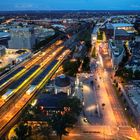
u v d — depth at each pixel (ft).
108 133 650.84
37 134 614.34
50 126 620.49
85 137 628.69
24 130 583.58
